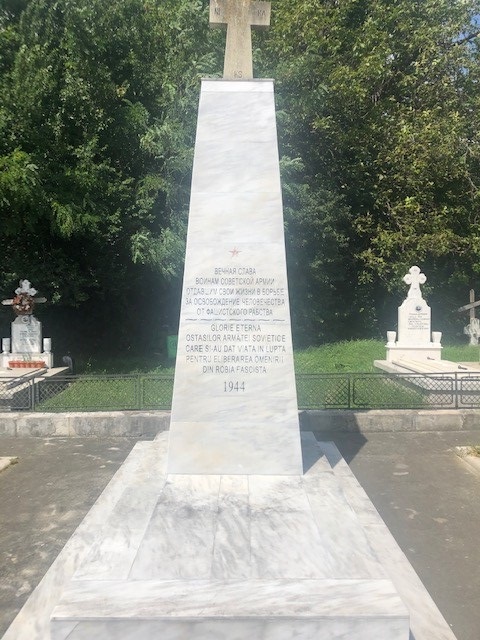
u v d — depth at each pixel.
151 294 18.39
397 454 7.36
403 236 19.14
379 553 4.15
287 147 17.52
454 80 20.45
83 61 13.78
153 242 14.73
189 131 14.80
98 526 4.62
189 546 3.71
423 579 4.31
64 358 14.58
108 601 3.15
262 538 3.81
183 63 15.00
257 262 5.10
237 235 5.11
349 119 18.83
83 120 14.42
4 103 12.48
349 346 17.56
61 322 18.02
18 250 15.71
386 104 19.17
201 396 5.05
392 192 19.83
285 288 5.09
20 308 13.73
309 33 16.33
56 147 13.73
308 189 17.61
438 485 6.27
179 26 15.20
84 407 8.81
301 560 3.56
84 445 7.85
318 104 16.33
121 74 15.59
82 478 6.56
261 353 5.07
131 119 14.76
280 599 3.15
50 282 15.41
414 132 18.72
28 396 9.57
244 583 3.32
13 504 5.84
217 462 5.03
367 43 17.33
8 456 7.35
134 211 15.06
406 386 10.16
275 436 5.04
